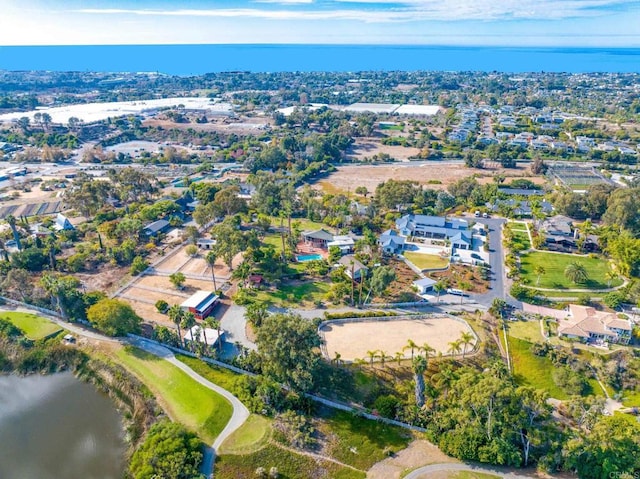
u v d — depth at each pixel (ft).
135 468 268.62
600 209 630.74
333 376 338.34
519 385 339.98
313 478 269.03
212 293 437.99
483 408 280.31
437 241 574.15
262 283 471.62
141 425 306.35
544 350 367.25
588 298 433.48
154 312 424.05
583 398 312.50
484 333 389.60
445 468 275.18
